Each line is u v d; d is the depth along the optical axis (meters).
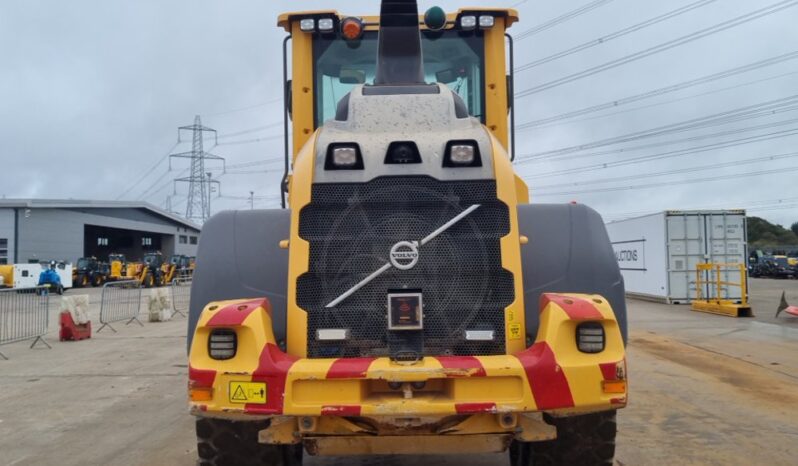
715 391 7.66
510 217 3.63
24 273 36.41
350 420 3.29
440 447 3.37
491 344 3.55
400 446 3.37
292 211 3.66
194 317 3.87
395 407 3.17
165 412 7.11
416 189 3.64
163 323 17.09
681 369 9.05
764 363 9.51
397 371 3.20
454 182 3.65
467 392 3.23
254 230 4.05
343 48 5.49
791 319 15.48
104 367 10.02
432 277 3.60
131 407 7.36
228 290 3.87
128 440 6.03
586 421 3.81
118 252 68.69
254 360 3.27
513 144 5.54
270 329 3.47
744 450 5.42
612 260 3.99
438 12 5.01
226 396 3.26
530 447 3.92
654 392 7.62
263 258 3.95
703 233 19.59
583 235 4.01
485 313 3.57
